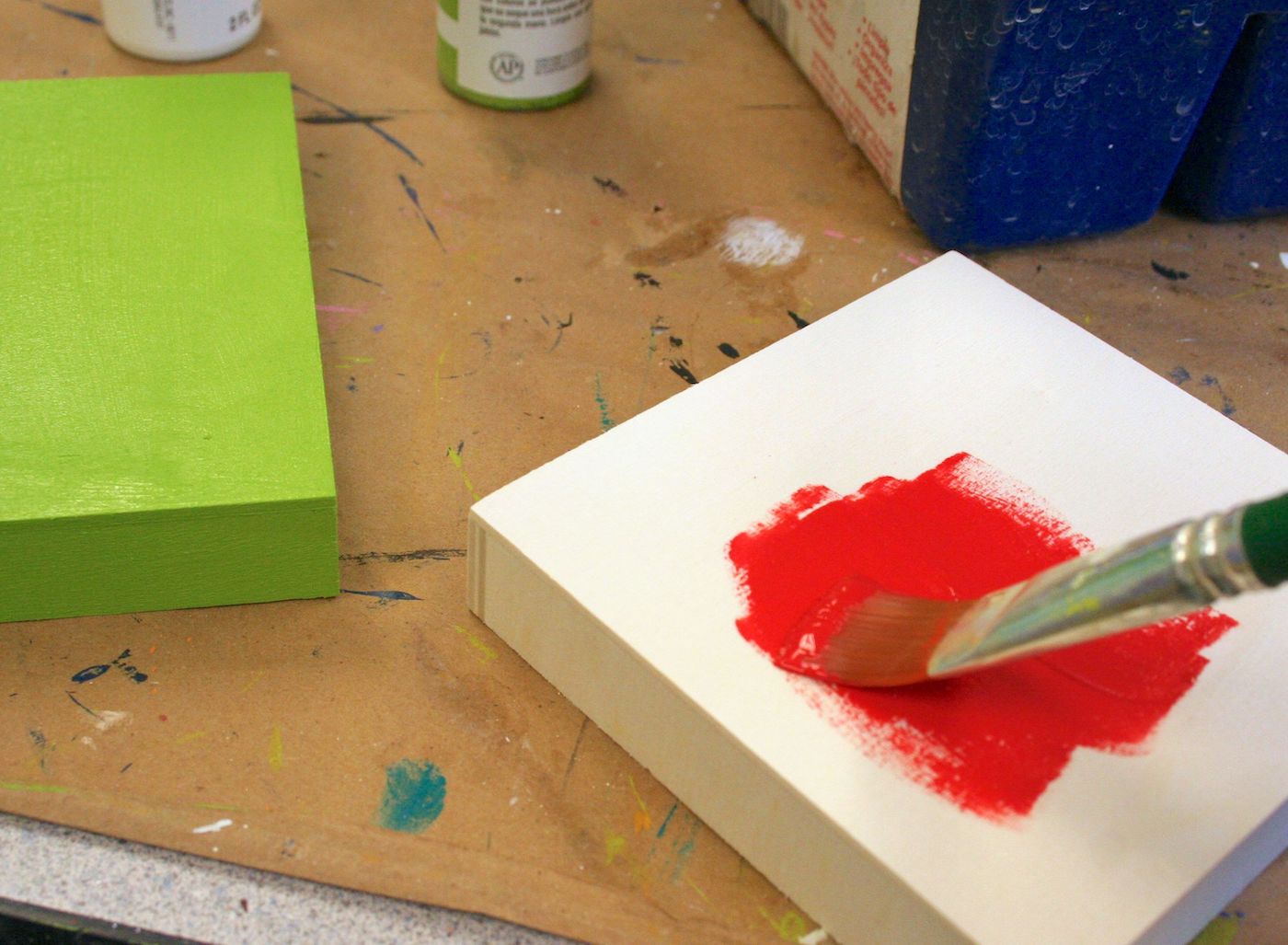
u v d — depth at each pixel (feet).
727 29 3.89
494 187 3.30
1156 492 2.34
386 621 2.39
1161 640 2.10
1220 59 2.93
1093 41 2.80
